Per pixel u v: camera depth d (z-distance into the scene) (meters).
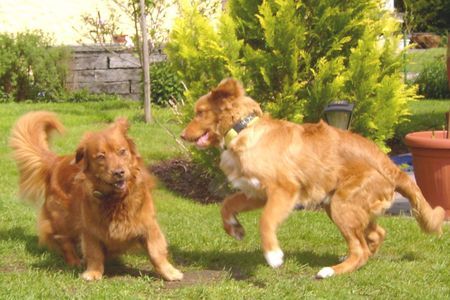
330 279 5.71
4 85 18.27
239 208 6.08
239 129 5.85
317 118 8.64
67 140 12.37
